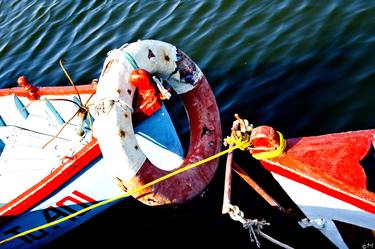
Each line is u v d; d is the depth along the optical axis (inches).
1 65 397.7
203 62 299.6
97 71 335.0
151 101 175.5
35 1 515.5
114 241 210.5
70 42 392.5
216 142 192.7
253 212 197.6
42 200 187.8
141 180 162.6
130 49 173.3
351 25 271.9
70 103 231.9
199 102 194.1
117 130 158.7
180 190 173.6
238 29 315.6
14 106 244.2
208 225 202.2
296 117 230.4
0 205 202.8
